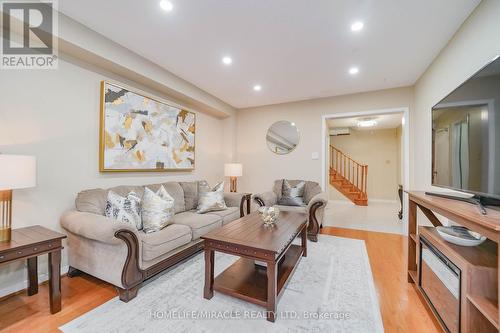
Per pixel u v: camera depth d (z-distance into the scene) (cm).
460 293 125
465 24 209
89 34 225
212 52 270
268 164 491
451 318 136
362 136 794
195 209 345
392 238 341
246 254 171
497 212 119
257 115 504
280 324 155
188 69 317
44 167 214
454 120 169
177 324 154
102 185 263
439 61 268
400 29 223
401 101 380
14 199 195
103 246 190
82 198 223
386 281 212
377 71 320
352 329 150
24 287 198
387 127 727
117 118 274
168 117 349
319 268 239
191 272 229
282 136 478
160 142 335
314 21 212
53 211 220
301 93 415
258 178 500
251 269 213
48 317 161
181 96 362
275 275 161
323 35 235
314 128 449
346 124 651
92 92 253
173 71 323
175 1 187
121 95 279
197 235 258
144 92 315
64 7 194
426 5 190
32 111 207
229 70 319
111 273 185
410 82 360
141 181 312
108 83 264
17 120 198
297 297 187
